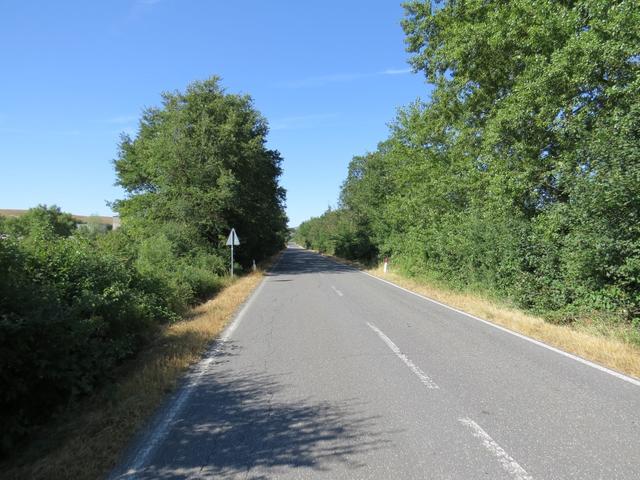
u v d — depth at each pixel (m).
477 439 4.08
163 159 29.19
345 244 51.16
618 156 8.45
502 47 14.74
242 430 4.41
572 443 3.96
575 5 11.97
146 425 4.59
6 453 4.21
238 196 29.56
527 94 12.30
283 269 35.03
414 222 24.45
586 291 9.62
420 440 4.08
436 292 16.70
